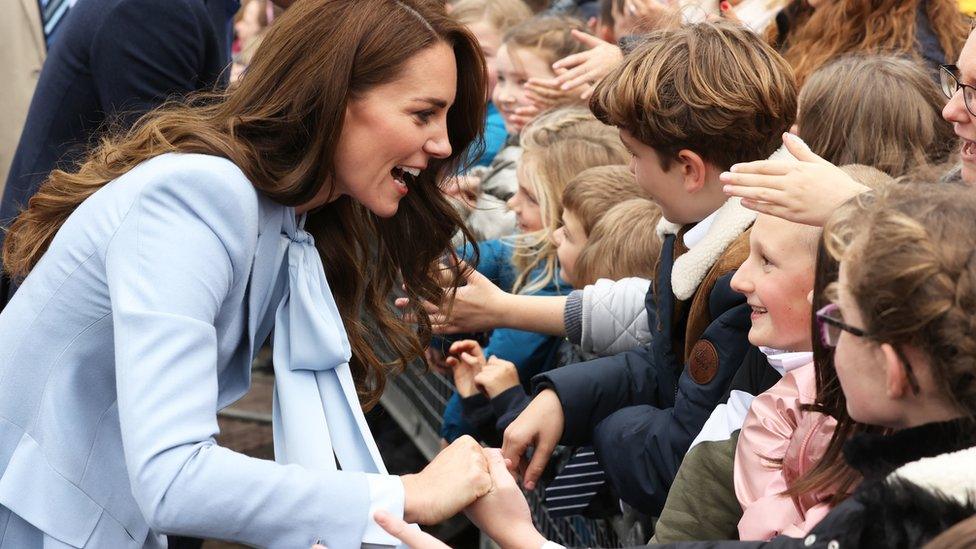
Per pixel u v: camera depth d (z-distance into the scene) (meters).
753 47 3.90
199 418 2.86
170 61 5.18
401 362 4.20
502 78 6.90
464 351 5.04
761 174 3.20
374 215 3.96
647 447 3.91
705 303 3.84
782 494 2.88
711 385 3.71
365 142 3.23
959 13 5.51
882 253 2.26
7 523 3.24
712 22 4.06
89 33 5.16
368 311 4.11
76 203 3.24
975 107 3.56
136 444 2.80
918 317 2.19
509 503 3.09
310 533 2.88
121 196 3.04
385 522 2.83
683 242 4.11
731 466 3.42
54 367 3.16
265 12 11.40
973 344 2.16
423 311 4.25
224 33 5.55
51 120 5.27
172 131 3.20
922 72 4.30
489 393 4.80
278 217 3.32
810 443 3.04
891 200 2.38
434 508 2.99
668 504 3.51
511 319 4.94
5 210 5.37
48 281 3.14
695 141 3.81
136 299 2.89
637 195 5.23
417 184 3.89
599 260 5.04
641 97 3.85
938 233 2.23
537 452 4.29
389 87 3.19
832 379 2.77
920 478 2.15
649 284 4.74
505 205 6.32
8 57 6.71
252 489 2.84
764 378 3.63
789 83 3.89
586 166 5.61
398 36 3.18
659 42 3.98
